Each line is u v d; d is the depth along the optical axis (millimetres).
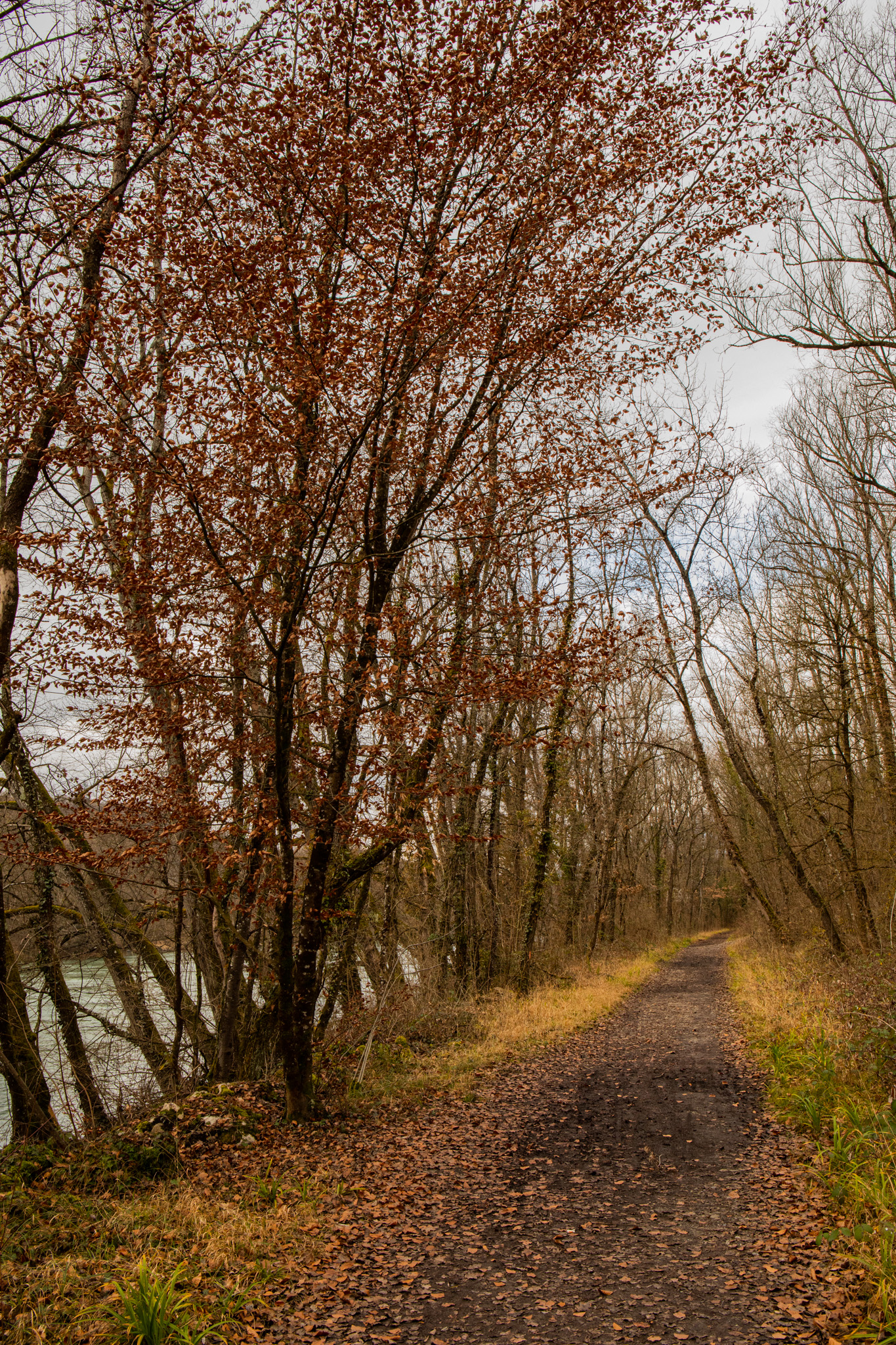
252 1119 8398
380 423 8477
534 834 22031
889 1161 5727
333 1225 5934
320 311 6676
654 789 44031
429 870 17156
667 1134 8023
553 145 8773
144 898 11609
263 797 8883
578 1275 4969
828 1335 3979
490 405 9617
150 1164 7125
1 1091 13016
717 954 34406
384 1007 12508
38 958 10469
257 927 10586
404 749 9562
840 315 13445
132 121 8281
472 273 8562
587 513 9734
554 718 19297
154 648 7902
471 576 9477
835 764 18781
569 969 23562
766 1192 6074
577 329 9547
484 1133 8367
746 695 29016
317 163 7582
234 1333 4363
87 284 8281
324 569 8305
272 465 7805
